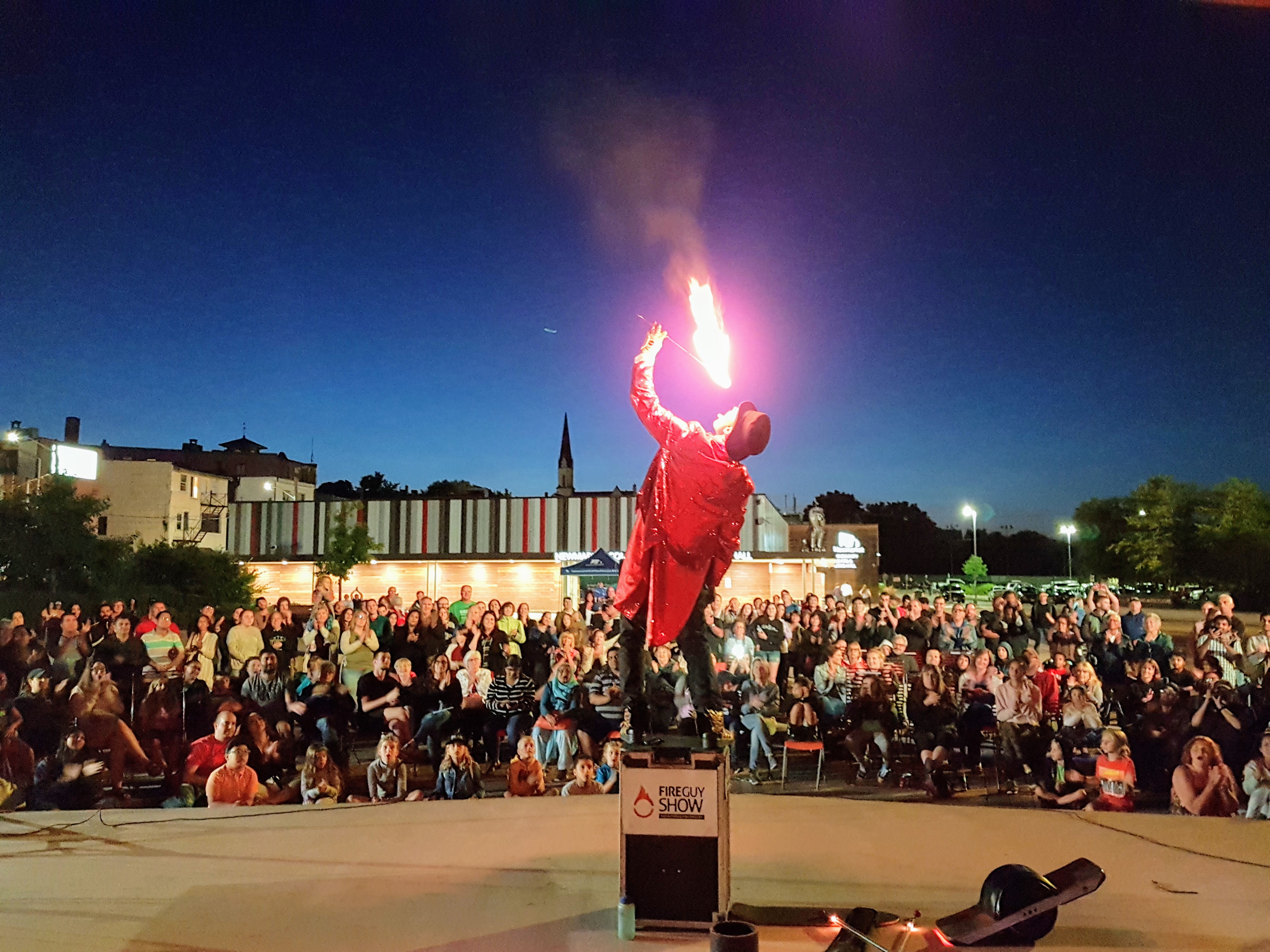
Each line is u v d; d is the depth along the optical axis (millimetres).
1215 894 3590
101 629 11922
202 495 43938
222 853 4145
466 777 7824
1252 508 38062
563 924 3242
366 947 3051
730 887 3615
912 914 3371
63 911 3402
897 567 83938
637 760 3176
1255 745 8414
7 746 7105
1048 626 14234
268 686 9461
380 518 37719
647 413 3389
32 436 38375
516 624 13281
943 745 9508
